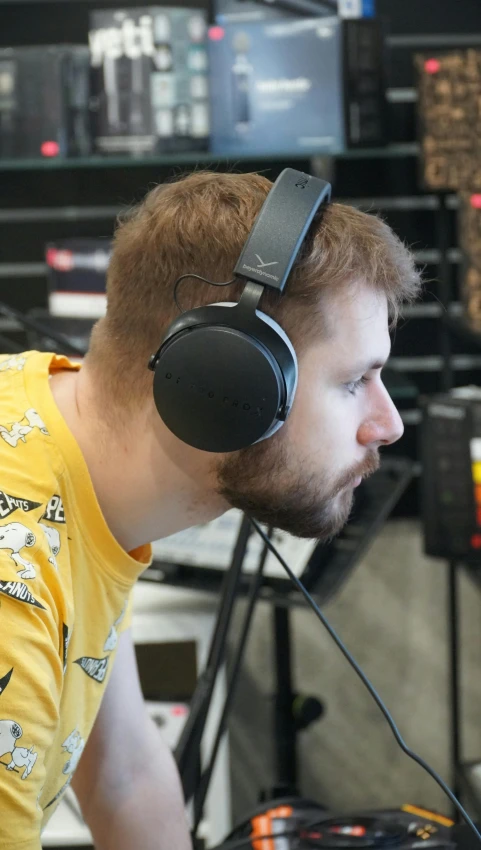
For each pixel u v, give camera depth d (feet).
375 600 10.41
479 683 8.96
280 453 2.57
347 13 9.26
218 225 2.51
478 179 8.98
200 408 2.42
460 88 9.00
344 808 7.28
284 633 6.24
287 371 2.42
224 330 2.37
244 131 9.04
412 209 11.84
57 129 9.04
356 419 2.64
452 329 10.14
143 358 2.58
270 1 9.27
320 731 8.30
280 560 3.09
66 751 2.90
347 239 2.50
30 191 11.91
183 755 3.76
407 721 8.40
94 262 8.54
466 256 8.93
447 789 3.02
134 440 2.63
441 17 11.44
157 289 2.56
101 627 2.82
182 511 2.75
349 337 2.52
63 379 2.85
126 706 3.39
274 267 2.37
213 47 8.87
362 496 5.99
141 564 2.81
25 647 2.26
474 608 10.21
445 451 6.63
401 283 2.62
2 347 12.14
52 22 11.46
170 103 9.03
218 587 5.30
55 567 2.46
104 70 8.98
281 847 2.99
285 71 8.93
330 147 9.08
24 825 2.26
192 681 5.77
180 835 3.40
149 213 2.67
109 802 3.37
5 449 2.57
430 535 6.79
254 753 7.93
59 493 2.58
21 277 12.14
